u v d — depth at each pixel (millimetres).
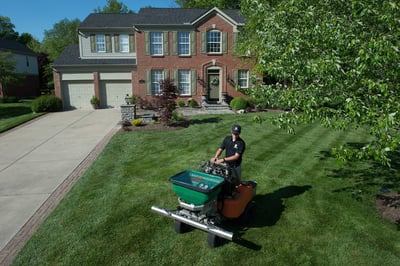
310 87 5488
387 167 8609
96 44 25203
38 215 6355
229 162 5578
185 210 5004
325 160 9391
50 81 41500
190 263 4609
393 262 4543
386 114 4297
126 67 24281
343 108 5746
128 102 23156
